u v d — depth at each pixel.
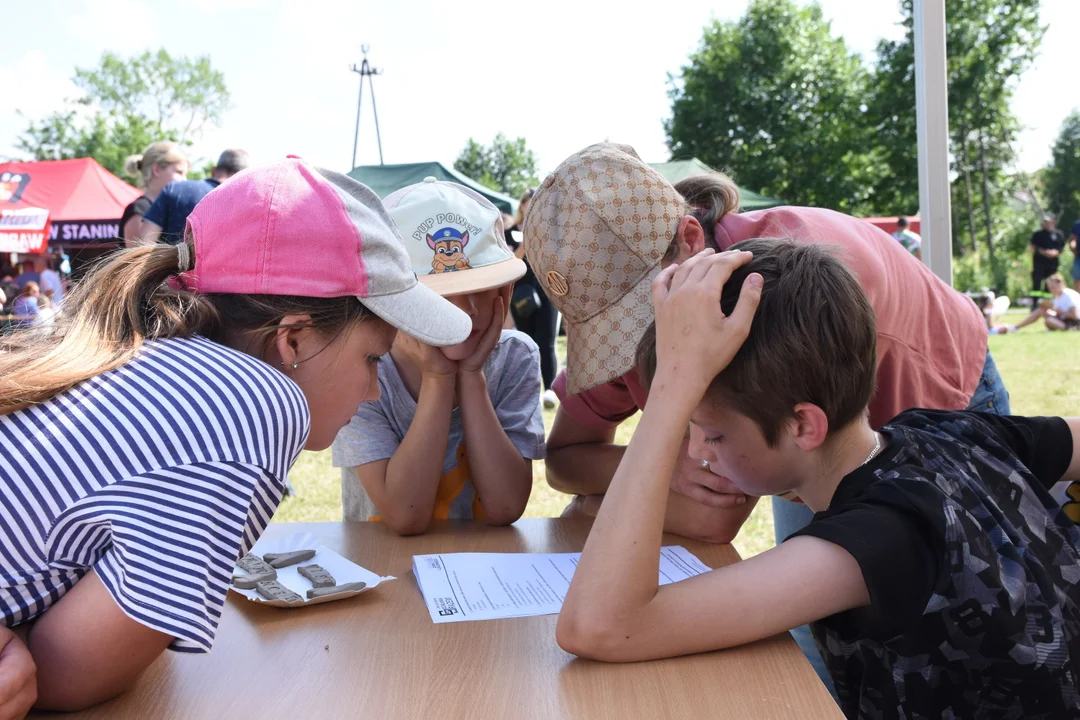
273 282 0.92
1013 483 1.01
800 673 0.87
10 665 0.72
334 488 4.18
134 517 0.73
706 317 0.96
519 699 0.82
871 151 25.92
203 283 0.94
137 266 0.92
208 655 0.94
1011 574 0.90
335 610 1.08
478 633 0.99
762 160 27.25
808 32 27.94
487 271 1.54
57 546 0.77
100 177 13.02
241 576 1.12
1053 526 1.00
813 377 0.94
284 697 0.84
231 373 0.83
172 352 0.85
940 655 0.89
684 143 28.59
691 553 1.31
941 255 2.05
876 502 0.91
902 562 0.86
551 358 5.74
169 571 0.72
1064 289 11.92
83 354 0.83
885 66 26.03
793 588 0.87
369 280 0.98
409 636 0.99
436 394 1.49
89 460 0.76
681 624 0.89
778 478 1.03
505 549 1.37
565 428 1.70
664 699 0.82
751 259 1.01
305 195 0.96
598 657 0.89
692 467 1.37
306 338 0.96
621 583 0.89
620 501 0.93
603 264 1.27
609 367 1.27
